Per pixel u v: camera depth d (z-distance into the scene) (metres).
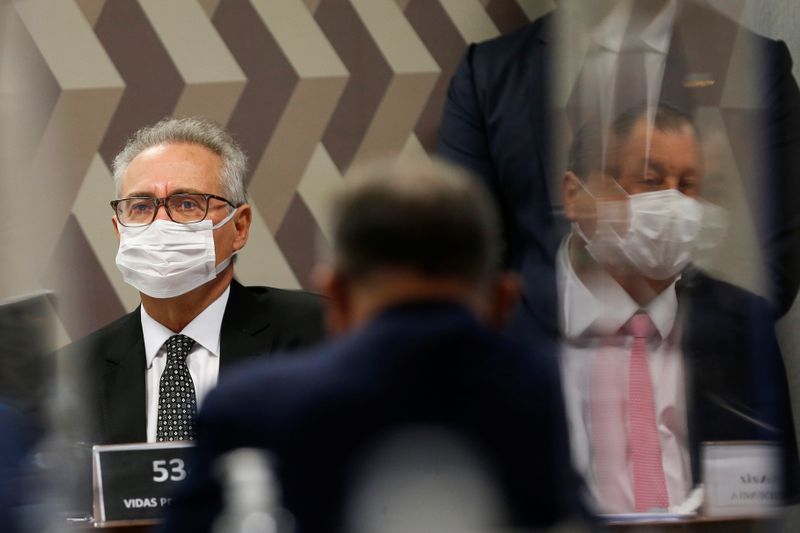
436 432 4.17
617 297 5.77
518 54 10.69
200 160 8.26
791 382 7.26
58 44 12.95
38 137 12.63
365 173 4.42
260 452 4.23
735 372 5.88
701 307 5.83
